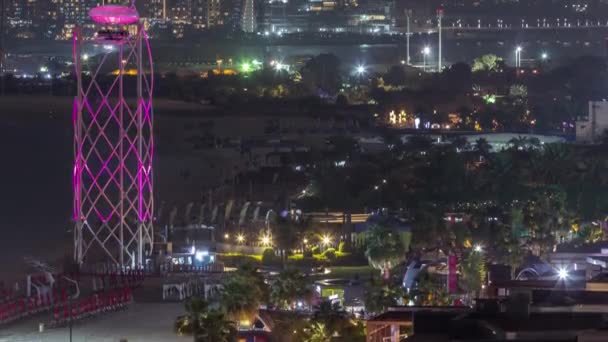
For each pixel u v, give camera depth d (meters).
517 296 187.12
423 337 188.75
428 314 194.38
